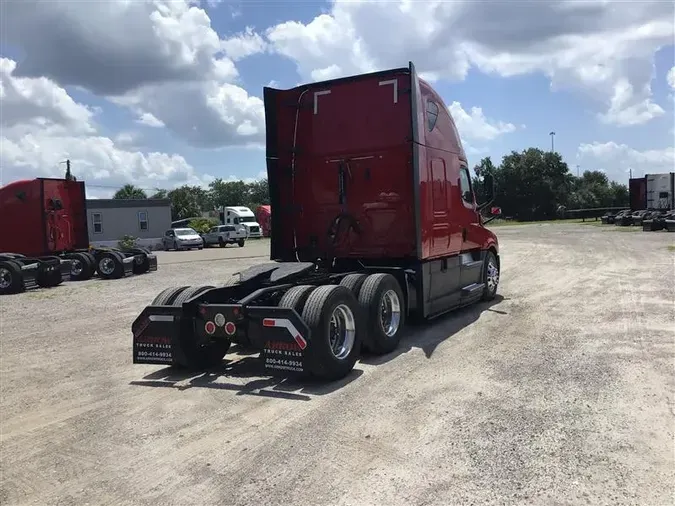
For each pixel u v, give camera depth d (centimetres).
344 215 834
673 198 3822
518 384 541
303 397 533
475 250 993
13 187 1723
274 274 677
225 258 2770
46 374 655
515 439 414
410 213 793
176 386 588
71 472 392
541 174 7762
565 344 688
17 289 1529
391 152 796
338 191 839
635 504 322
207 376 623
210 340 620
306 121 855
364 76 801
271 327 562
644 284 1159
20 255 1639
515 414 463
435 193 807
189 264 2420
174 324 615
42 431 472
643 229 3250
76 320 1036
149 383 603
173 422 480
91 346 802
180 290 662
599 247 2170
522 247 2317
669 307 898
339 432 441
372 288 668
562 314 881
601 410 466
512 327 802
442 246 831
